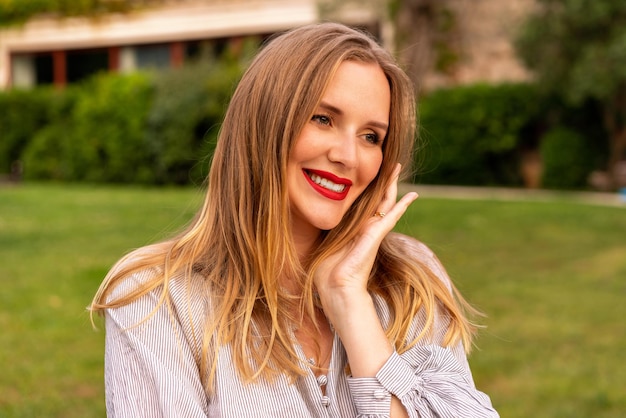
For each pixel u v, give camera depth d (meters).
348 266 1.67
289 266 1.74
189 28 18.69
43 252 7.76
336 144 1.64
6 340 4.93
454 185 16.67
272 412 1.56
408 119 1.76
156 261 1.68
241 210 1.66
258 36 18.34
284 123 1.62
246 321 1.60
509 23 15.77
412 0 14.61
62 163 17.27
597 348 5.02
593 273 7.16
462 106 16.36
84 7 19.14
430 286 1.80
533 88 15.88
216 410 1.58
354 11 16.39
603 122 15.52
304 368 1.61
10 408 3.84
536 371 4.61
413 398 1.57
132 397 1.57
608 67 14.17
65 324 5.29
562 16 14.40
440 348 1.70
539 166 16.41
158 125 16.03
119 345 1.61
